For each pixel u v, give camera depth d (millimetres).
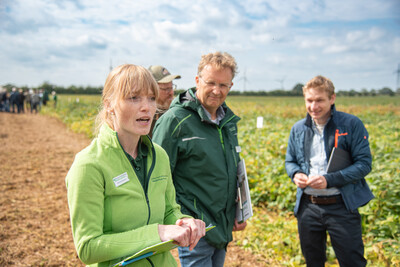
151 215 1451
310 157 2699
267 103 39344
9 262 3303
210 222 2121
